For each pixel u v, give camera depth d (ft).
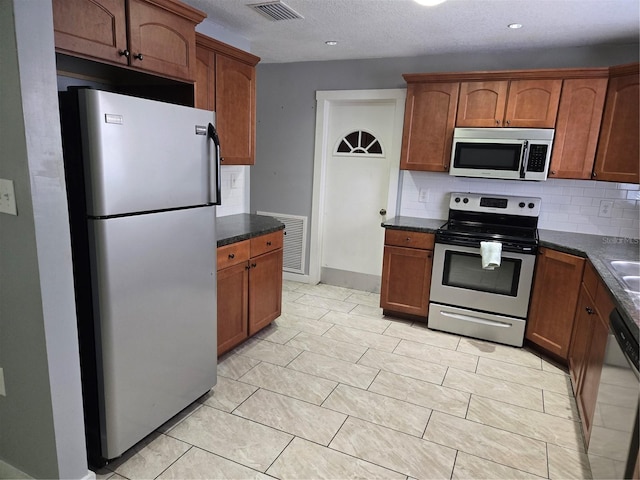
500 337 10.86
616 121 9.82
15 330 5.42
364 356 10.01
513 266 10.44
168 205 6.48
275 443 6.87
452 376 9.20
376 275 14.79
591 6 8.26
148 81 8.02
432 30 10.15
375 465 6.46
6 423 5.92
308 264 15.56
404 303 12.02
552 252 9.78
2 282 5.36
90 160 5.35
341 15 9.37
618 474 4.98
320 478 6.16
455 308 11.27
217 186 7.29
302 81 14.32
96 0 6.10
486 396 8.45
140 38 6.82
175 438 6.94
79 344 6.05
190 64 7.91
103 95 5.30
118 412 6.13
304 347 10.37
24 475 5.95
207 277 7.54
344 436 7.09
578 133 10.34
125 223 5.80
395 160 13.43
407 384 8.81
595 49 10.84
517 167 10.86
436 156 11.85
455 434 7.25
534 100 10.61
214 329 7.93
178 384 7.20
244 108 10.38
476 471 6.40
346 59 13.51
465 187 12.67
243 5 8.92
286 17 9.62
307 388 8.54
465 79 11.17
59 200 5.10
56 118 4.95
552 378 9.22
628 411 4.87
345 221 14.98
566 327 9.46
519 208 11.74
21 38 4.50
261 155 15.48
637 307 5.44
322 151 14.49
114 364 5.95
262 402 8.01
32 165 4.76
